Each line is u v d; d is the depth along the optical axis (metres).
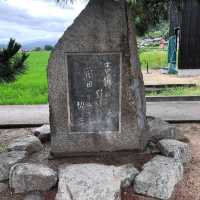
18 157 2.45
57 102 2.50
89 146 2.56
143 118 2.62
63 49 2.42
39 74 8.12
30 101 5.25
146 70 9.11
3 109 4.82
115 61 2.44
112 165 2.32
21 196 2.13
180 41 7.70
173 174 2.14
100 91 2.49
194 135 3.36
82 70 2.46
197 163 2.60
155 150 2.62
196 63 7.79
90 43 2.41
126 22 2.40
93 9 2.38
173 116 4.20
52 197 2.09
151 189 2.06
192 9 7.58
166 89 5.96
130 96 2.49
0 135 3.51
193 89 5.93
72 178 2.05
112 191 1.94
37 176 2.15
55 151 2.55
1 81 2.19
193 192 2.17
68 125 2.53
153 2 3.43
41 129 3.15
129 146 2.56
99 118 2.53
